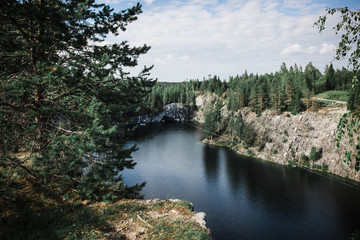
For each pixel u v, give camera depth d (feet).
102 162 33.47
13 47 27.04
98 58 34.81
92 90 34.63
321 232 123.65
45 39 28.25
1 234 23.41
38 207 30.76
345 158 19.80
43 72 25.90
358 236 19.03
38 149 29.96
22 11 25.00
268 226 126.72
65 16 28.94
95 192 38.91
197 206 145.07
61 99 32.94
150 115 509.76
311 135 267.59
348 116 19.83
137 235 28.89
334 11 17.95
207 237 30.14
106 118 33.01
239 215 136.87
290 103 307.37
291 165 242.99
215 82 614.75
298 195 167.53
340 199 162.20
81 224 29.07
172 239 28.63
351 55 18.16
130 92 38.22
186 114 567.59
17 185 31.19
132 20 40.83
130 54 43.39
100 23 38.17
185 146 298.15
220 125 363.97
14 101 26.23
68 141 28.19
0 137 28.53
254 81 491.31
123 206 36.88
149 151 265.95
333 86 361.71
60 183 36.35
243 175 205.16
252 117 342.44
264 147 286.05
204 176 197.26
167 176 192.24
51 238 25.03
